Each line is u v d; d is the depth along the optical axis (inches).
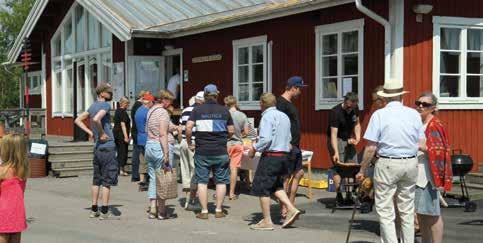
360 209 427.5
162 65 784.9
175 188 421.1
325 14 553.3
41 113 920.3
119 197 519.2
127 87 769.6
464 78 520.1
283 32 600.1
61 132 936.9
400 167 287.4
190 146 449.1
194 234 369.4
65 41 927.7
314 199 484.4
